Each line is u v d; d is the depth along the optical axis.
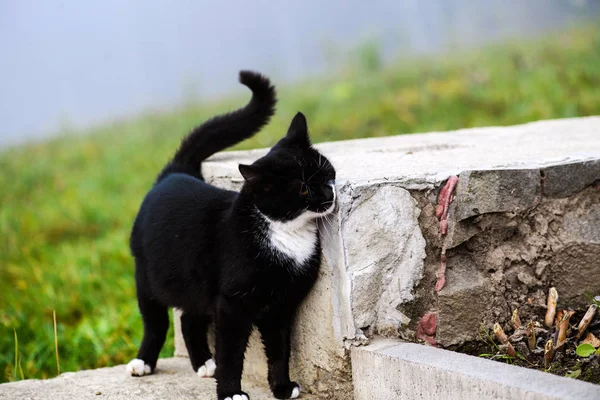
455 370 1.46
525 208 1.66
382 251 1.59
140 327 2.08
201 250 1.63
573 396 1.36
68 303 2.23
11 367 1.97
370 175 1.62
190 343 1.78
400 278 1.60
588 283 1.69
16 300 2.24
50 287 2.28
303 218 1.57
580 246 1.68
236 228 1.59
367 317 1.58
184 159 1.86
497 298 1.65
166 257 1.67
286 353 1.65
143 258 1.74
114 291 2.26
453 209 1.62
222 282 1.60
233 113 1.89
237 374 1.62
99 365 1.99
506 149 1.83
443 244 1.62
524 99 3.06
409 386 1.51
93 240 2.64
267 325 1.65
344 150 1.93
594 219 1.69
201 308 1.68
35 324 2.13
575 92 3.03
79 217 2.88
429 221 1.62
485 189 1.62
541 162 1.68
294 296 1.62
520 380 1.41
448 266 1.63
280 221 1.57
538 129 2.05
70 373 1.80
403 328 1.61
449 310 1.63
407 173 1.63
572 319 1.68
